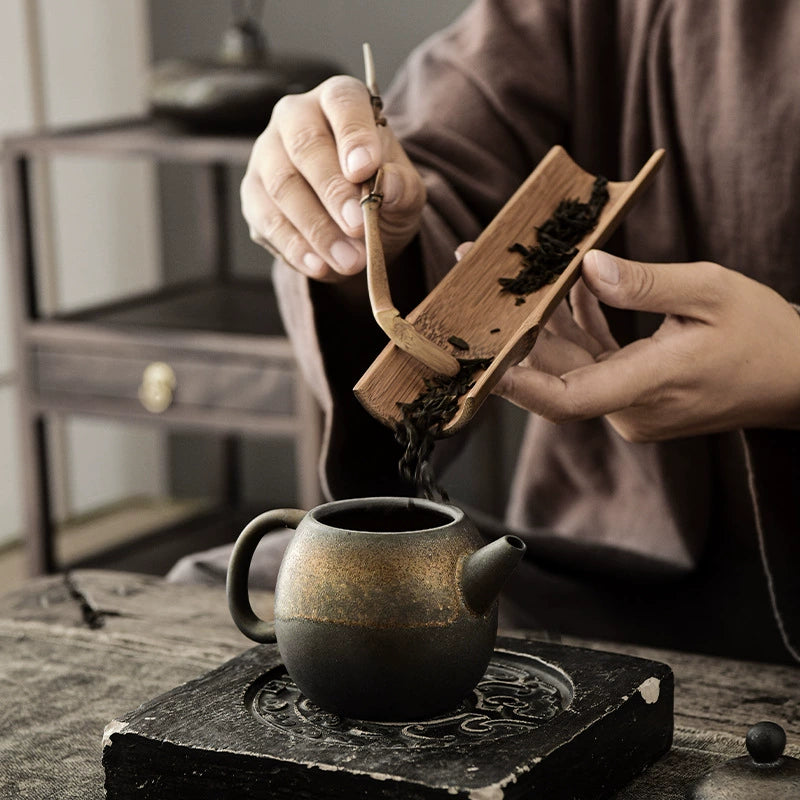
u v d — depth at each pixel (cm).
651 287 81
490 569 63
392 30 264
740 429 96
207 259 259
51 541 227
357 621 63
